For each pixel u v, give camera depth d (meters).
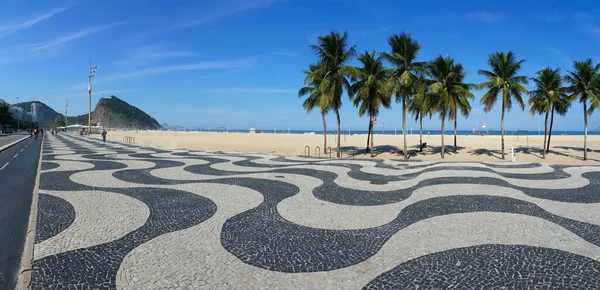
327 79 25.55
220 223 8.00
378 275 5.31
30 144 39.94
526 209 9.23
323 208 9.47
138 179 14.21
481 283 5.01
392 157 28.89
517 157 29.25
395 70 25.16
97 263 5.64
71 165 18.91
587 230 7.46
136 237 6.95
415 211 9.11
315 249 6.40
